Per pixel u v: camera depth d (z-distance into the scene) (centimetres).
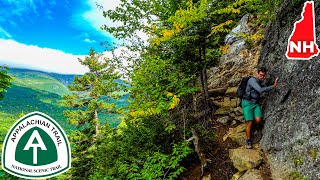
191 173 643
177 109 795
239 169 584
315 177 452
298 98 548
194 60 750
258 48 898
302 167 486
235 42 979
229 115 767
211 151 665
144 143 698
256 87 631
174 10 773
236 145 661
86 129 2270
